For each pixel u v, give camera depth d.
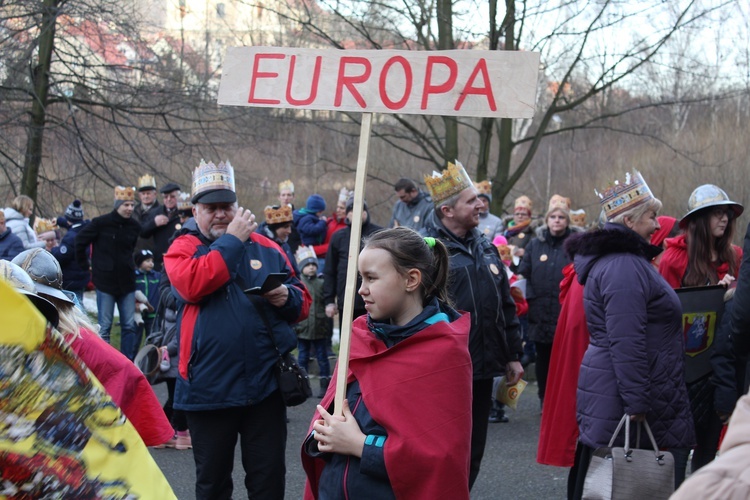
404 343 2.95
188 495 5.92
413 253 3.01
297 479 6.29
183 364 4.38
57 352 1.91
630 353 4.07
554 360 5.25
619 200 4.44
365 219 8.55
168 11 16.25
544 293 8.05
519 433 7.75
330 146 21.89
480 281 4.90
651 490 3.93
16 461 1.85
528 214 10.66
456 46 13.40
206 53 16.09
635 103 18.52
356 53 3.44
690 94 17.42
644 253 4.28
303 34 13.71
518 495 5.97
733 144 23.33
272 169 22.81
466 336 3.00
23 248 10.27
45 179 15.45
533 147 14.15
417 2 13.03
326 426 2.95
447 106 3.31
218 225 4.55
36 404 1.88
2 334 1.86
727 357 4.62
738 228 22.23
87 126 15.10
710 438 5.02
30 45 13.33
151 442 3.49
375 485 2.90
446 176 4.93
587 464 4.45
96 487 1.93
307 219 11.36
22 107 14.55
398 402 2.88
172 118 16.03
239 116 15.57
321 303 9.16
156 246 10.80
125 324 10.12
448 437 2.85
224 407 4.31
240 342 4.33
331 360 10.45
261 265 4.52
